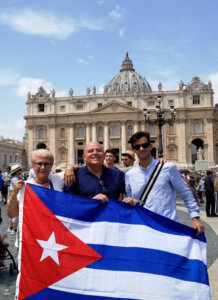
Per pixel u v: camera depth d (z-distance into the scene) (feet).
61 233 17.29
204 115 307.37
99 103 324.80
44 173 19.13
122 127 313.94
